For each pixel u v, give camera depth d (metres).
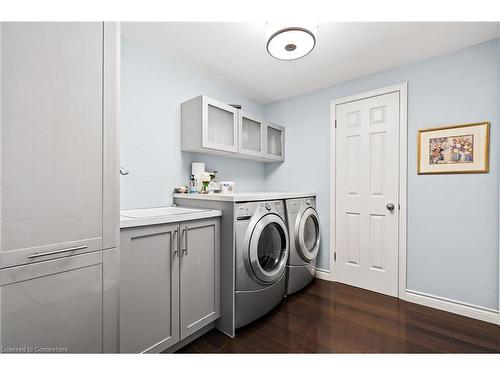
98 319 1.12
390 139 2.36
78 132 1.06
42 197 0.96
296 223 2.43
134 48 1.95
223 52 2.09
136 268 1.30
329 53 2.08
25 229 0.92
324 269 2.85
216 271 1.77
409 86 2.25
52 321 0.99
